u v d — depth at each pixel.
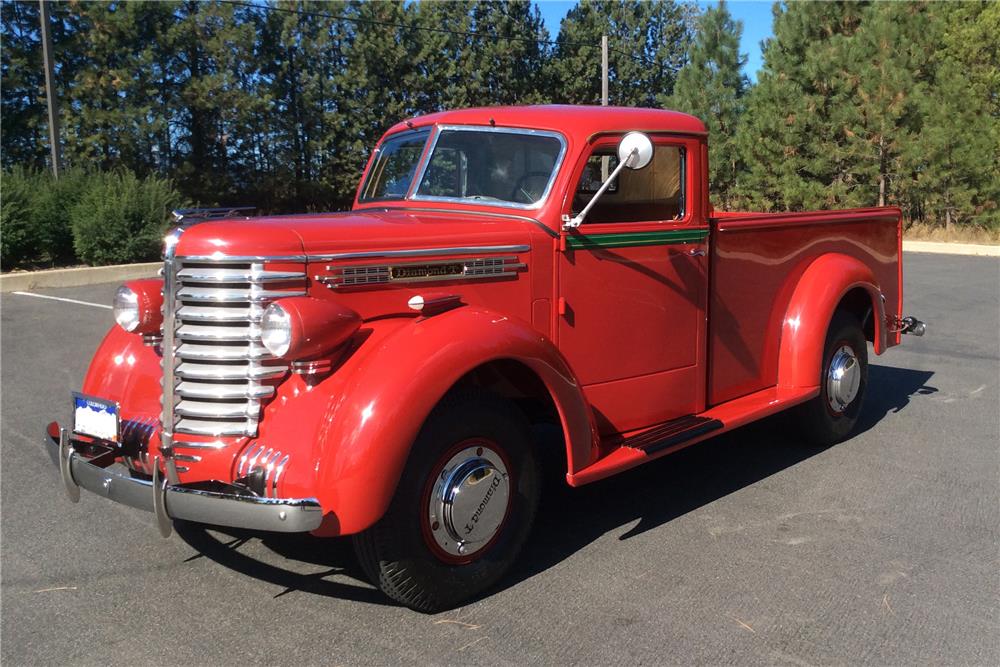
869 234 5.66
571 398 3.46
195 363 3.08
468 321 3.18
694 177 4.25
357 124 27.23
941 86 18.92
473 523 3.20
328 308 2.98
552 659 2.86
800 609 3.19
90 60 22.67
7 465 4.82
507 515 3.35
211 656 2.88
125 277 14.02
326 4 26.91
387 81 28.39
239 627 3.09
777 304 4.92
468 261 3.47
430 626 3.09
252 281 3.00
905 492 4.48
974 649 2.91
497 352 3.15
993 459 5.03
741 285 4.64
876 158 19.00
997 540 3.84
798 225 4.99
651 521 4.09
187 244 3.06
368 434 2.85
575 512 4.21
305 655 2.89
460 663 2.83
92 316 10.14
